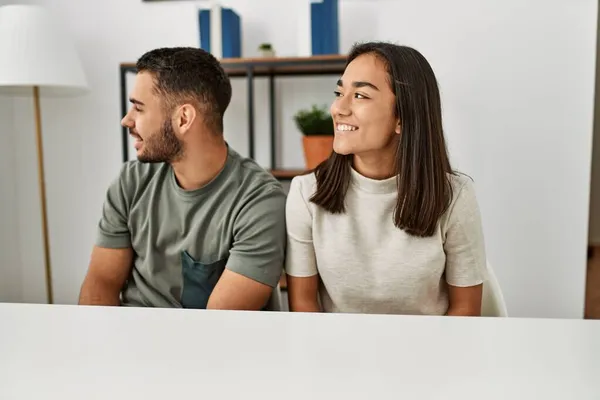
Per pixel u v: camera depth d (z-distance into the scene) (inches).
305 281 42.4
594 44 84.4
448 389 10.4
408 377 11.0
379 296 40.4
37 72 78.5
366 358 11.9
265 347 12.6
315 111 82.6
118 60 97.3
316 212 40.5
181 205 45.4
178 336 13.3
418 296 40.3
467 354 12.1
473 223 40.2
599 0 83.9
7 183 102.1
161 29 95.6
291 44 92.7
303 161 95.0
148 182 47.2
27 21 79.3
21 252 104.0
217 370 11.3
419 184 37.5
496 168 89.0
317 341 12.9
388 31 89.5
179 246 45.7
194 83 43.4
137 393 10.3
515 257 90.4
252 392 10.3
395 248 39.1
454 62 88.2
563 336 13.2
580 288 89.0
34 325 14.1
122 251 48.2
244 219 43.1
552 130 87.0
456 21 87.4
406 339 13.1
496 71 87.4
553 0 84.8
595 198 151.5
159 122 43.6
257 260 42.2
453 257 40.8
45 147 101.0
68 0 97.6
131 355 12.1
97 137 99.3
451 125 89.4
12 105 101.0
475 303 41.1
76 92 91.5
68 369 11.3
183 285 46.3
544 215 88.7
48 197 102.0
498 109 88.0
